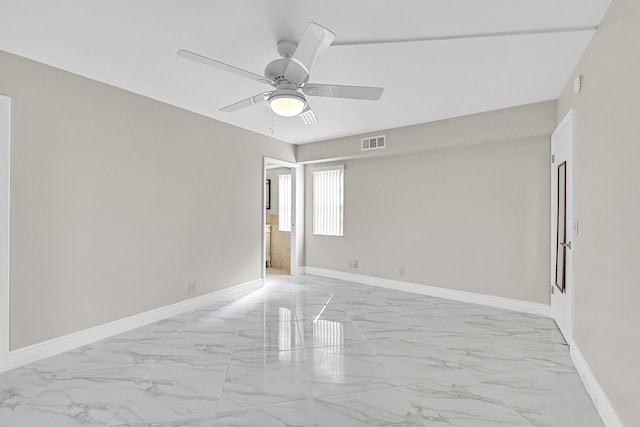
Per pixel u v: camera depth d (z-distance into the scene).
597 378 2.16
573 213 2.81
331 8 2.06
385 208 5.36
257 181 5.22
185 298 4.05
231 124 4.72
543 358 2.82
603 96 2.14
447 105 3.88
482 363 2.72
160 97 3.62
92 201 3.10
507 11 2.10
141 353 2.87
